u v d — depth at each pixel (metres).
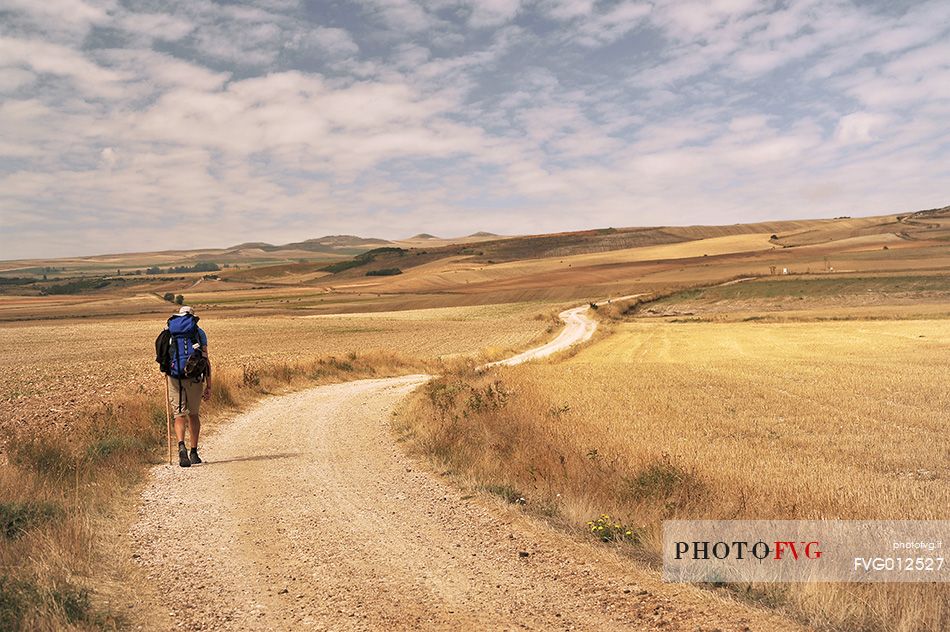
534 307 120.06
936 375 28.05
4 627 3.97
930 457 12.96
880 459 12.82
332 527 6.36
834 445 14.18
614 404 19.81
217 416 14.39
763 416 18.22
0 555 5.09
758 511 6.76
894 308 85.06
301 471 8.90
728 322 80.00
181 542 5.92
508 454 9.53
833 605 4.32
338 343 64.06
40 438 10.50
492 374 28.50
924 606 4.26
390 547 5.76
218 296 181.88
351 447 10.72
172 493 7.71
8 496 6.74
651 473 7.89
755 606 4.44
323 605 4.55
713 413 18.64
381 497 7.51
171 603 4.60
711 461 10.95
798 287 107.94
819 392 23.38
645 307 111.06
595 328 78.44
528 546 5.73
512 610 4.43
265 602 4.61
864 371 30.14
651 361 39.50
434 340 67.62
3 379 31.56
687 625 4.14
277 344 62.38
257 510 6.98
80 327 91.19
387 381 26.56
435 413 13.16
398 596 4.69
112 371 34.06
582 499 6.96
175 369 9.30
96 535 5.82
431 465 9.20
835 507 7.11
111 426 11.54
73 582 4.68
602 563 5.29
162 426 11.88
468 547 5.73
